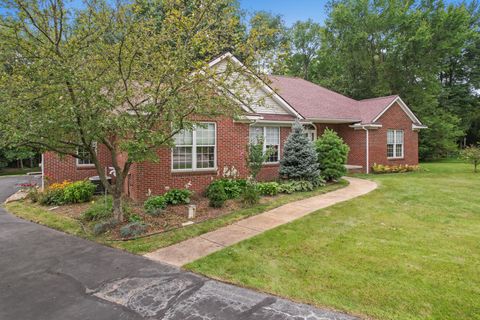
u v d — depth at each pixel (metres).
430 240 5.76
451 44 24.31
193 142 10.37
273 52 6.46
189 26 6.11
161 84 6.22
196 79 6.00
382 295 3.77
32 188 11.36
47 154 12.13
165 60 5.97
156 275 4.54
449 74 34.62
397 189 11.23
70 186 10.05
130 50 6.08
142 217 7.56
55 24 5.52
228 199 9.63
